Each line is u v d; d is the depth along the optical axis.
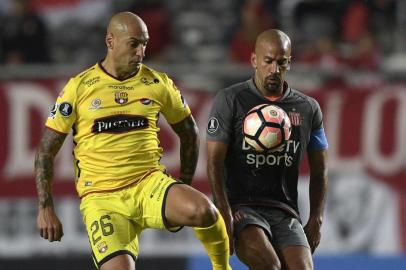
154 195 19.59
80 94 19.84
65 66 33.88
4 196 32.22
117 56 19.77
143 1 42.66
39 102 32.22
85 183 19.95
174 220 19.33
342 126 32.88
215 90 32.44
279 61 19.92
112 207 19.69
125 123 19.86
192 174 21.52
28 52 40.50
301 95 20.83
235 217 20.16
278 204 20.52
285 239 19.98
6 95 32.12
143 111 20.05
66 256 32.28
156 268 32.12
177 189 19.45
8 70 32.25
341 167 32.84
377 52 40.56
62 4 45.19
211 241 19.27
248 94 20.48
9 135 32.16
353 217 32.75
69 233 32.22
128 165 19.84
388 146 32.94
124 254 19.12
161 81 20.50
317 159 21.11
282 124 20.12
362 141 32.88
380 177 32.88
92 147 19.78
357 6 42.25
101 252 19.06
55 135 19.84
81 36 44.75
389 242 32.78
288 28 41.81
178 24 43.84
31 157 32.22
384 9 42.53
